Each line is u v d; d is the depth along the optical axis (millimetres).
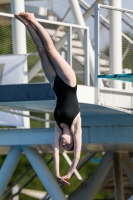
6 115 59875
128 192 80875
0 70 54438
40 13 66250
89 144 58625
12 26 54531
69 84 35250
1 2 74688
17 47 54688
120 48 53156
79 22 62688
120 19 53250
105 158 67750
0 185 60250
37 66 54438
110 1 61875
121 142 56469
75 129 35375
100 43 52781
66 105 35219
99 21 52844
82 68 53656
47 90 50375
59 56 35094
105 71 52812
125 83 53688
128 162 68750
